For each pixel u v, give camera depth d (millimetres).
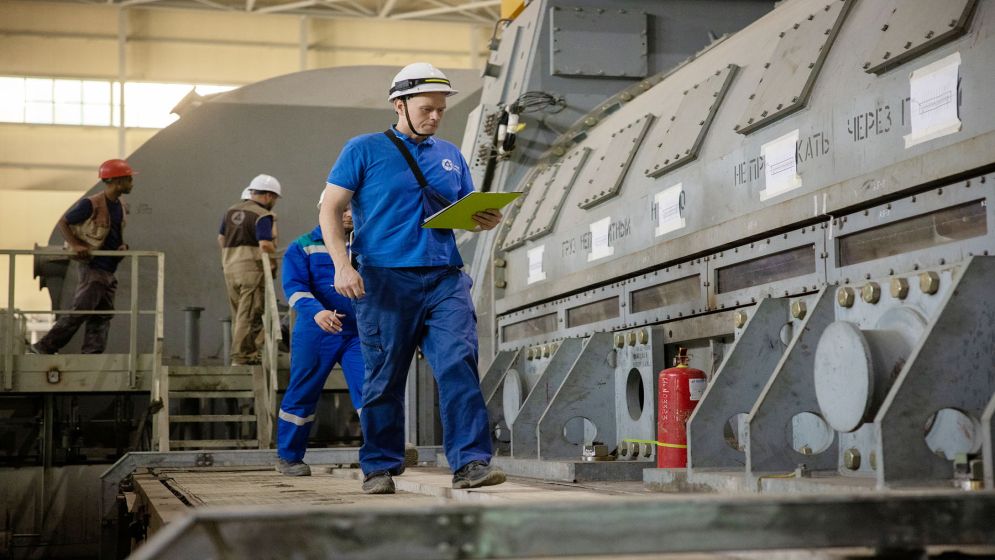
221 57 24438
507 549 1732
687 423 3678
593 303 5551
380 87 9953
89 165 23844
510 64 7535
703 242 4371
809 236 3758
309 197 9742
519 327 6609
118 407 9234
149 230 9562
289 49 24719
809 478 3086
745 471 3479
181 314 9516
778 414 3309
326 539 1715
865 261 3480
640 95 6328
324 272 5676
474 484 3650
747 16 7320
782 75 4082
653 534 1745
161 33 24156
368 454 3945
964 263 2789
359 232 3752
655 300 4918
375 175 3715
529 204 6691
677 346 4723
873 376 2875
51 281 9430
